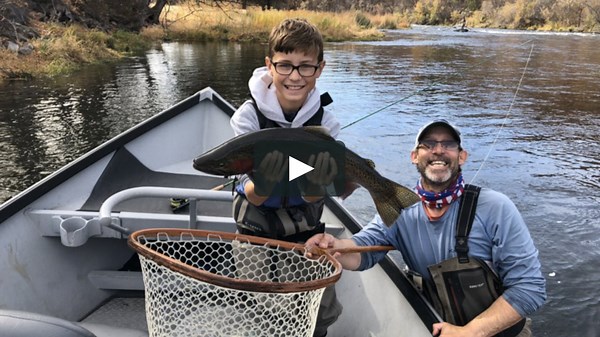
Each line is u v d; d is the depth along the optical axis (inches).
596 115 530.3
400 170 345.1
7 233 120.0
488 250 99.7
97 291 134.6
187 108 204.1
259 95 88.6
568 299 210.2
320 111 92.4
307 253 88.0
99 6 1111.0
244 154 81.1
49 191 139.8
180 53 1001.5
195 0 1526.8
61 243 129.6
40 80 642.8
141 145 185.9
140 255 75.2
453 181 100.3
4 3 808.9
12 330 70.9
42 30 829.8
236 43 1259.2
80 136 413.1
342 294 127.6
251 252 92.7
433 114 521.0
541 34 1961.1
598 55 1117.7
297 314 73.1
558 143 421.1
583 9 2329.0
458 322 101.5
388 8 3058.6
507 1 2738.7
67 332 72.9
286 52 84.3
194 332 74.2
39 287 121.3
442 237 101.0
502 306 96.4
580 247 248.5
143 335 120.9
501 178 335.3
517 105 576.7
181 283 72.4
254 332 73.4
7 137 405.4
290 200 91.2
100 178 158.7
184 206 151.4
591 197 305.0
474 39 1576.0
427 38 1603.1
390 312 111.1
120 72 734.5
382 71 828.6
